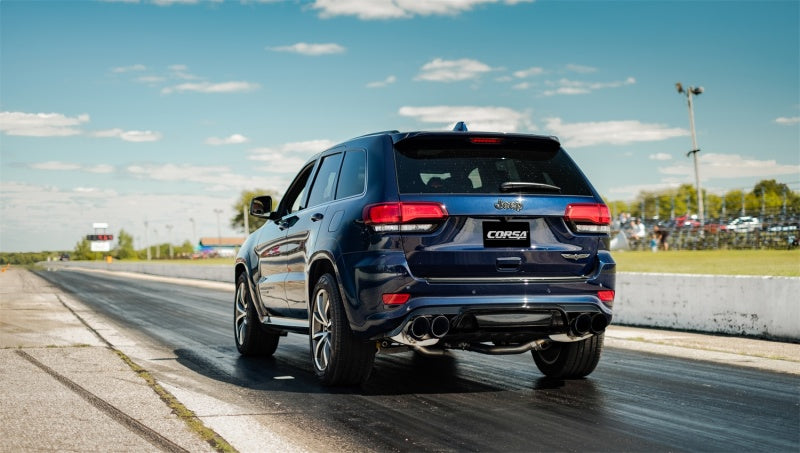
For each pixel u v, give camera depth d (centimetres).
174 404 518
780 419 476
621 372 658
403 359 747
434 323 521
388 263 526
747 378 624
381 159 555
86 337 927
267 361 752
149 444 415
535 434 441
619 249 3781
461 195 538
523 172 566
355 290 545
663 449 408
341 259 561
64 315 1293
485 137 564
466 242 534
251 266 777
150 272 4862
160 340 938
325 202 629
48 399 532
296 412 504
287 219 696
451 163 557
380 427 460
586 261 560
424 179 543
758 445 416
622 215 4166
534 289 541
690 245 3459
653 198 4084
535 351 643
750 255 2584
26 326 1068
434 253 529
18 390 565
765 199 3372
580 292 553
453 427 459
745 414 490
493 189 545
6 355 748
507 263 539
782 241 2983
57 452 397
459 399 546
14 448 405
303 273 642
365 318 540
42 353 764
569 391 572
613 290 565
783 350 798
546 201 551
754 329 916
